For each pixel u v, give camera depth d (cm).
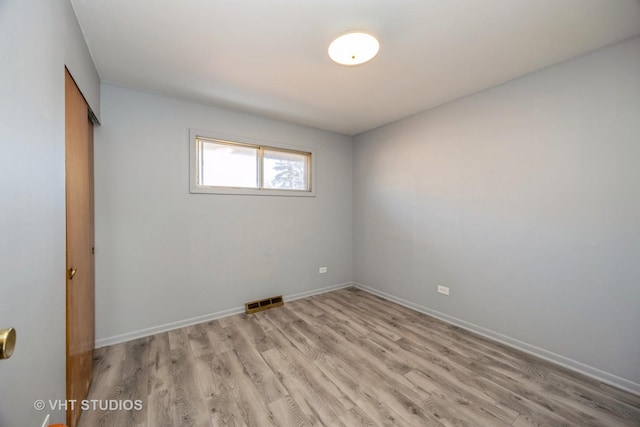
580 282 191
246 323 272
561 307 200
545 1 140
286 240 339
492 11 147
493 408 156
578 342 192
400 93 253
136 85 234
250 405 158
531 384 178
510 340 229
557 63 200
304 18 152
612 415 150
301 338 241
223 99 265
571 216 195
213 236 282
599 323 183
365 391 170
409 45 178
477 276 253
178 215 261
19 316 78
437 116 286
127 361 202
